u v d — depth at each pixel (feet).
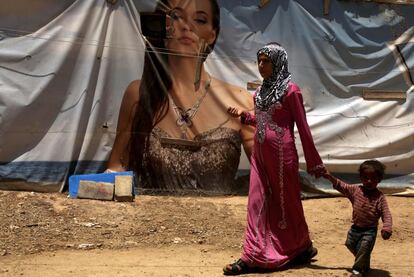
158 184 25.52
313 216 24.43
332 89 27.43
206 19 25.94
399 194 27.91
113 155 25.23
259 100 16.79
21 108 24.20
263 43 26.63
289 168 16.44
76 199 23.66
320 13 27.17
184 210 23.61
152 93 25.55
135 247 19.22
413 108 27.99
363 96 27.71
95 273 16.14
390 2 27.76
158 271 16.49
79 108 24.76
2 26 24.03
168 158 25.58
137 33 25.39
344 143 27.40
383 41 27.78
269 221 16.55
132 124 25.38
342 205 26.08
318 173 16.51
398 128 27.89
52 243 19.08
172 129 25.67
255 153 16.81
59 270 16.34
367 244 15.81
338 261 18.08
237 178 26.32
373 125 27.68
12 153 24.18
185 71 25.81
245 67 26.43
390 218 15.64
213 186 26.00
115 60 25.20
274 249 16.42
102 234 20.33
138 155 25.40
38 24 24.39
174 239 20.27
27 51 24.25
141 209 23.24
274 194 16.58
